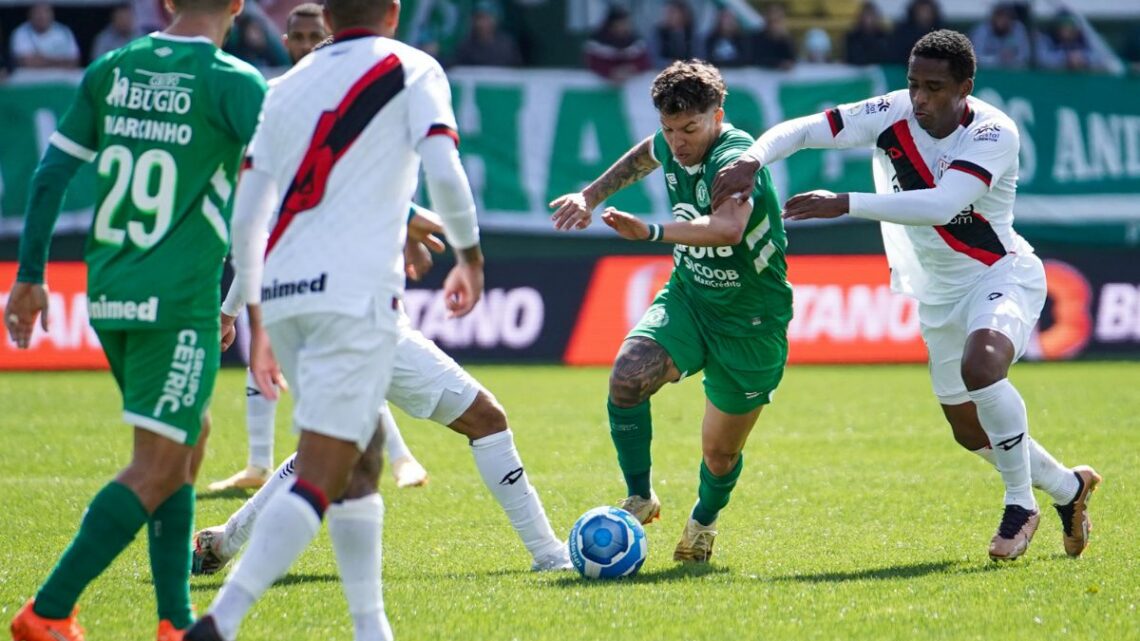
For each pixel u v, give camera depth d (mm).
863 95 64312
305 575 21141
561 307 59438
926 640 16391
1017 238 22812
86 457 34500
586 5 70625
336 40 15625
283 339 15000
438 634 16688
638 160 23344
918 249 22656
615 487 30062
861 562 21938
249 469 29922
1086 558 21969
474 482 30672
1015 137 21562
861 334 59500
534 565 21469
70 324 56688
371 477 15523
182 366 15508
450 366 20656
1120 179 65125
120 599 18766
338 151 14758
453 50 67875
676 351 21969
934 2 67625
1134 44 70250
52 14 66875
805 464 33188
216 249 15820
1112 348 61188
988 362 20984
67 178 16219
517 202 62344
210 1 16141
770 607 18156
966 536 24281
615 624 17203
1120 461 32625
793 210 20641
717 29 66250
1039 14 72250
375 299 14625
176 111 15617
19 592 19344
